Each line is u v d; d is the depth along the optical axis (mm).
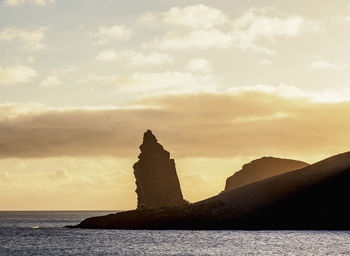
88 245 150625
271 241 155625
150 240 163125
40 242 163500
